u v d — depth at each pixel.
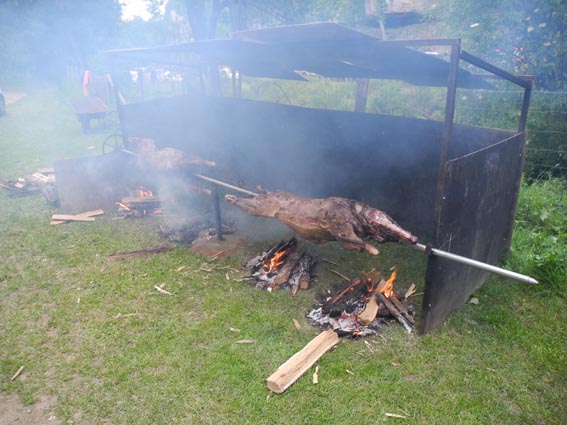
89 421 3.37
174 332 4.37
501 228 5.36
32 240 6.51
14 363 3.97
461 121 9.80
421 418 3.36
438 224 3.92
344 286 5.09
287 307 4.81
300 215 4.68
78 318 4.62
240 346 4.16
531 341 4.24
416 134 6.34
